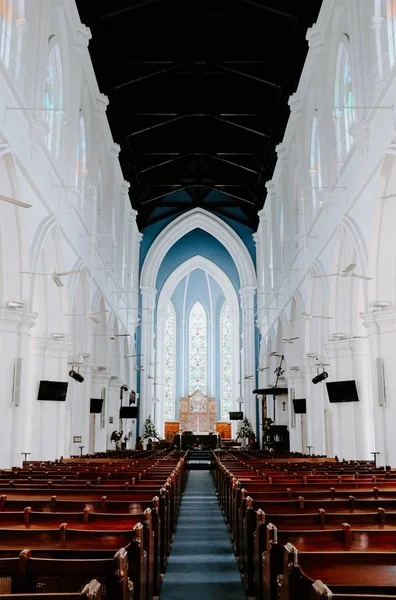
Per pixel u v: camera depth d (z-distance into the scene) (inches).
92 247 802.8
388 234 526.6
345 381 647.1
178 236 1551.4
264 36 877.8
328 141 703.1
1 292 515.5
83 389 821.9
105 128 951.0
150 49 896.3
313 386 816.9
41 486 361.1
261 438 1441.9
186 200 1523.1
